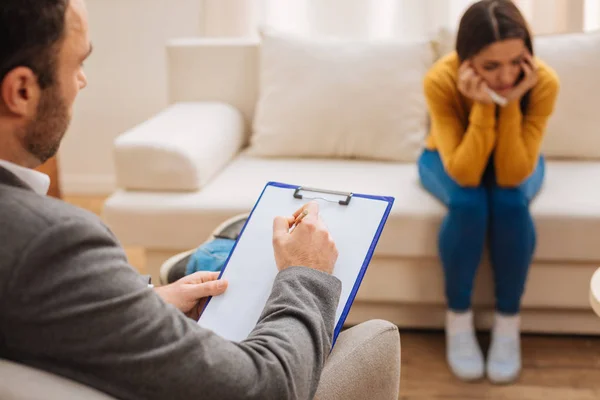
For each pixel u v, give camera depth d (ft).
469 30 6.01
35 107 2.38
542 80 6.30
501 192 6.18
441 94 6.46
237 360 2.42
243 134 8.27
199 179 6.80
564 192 6.56
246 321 3.22
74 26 2.39
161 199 6.68
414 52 7.77
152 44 10.11
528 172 6.12
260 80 8.12
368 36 9.41
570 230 6.22
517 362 6.23
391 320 6.97
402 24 9.30
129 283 2.29
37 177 2.52
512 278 6.17
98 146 10.70
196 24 9.96
